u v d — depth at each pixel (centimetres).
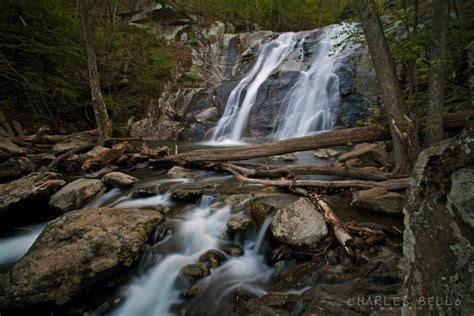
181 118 1611
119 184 649
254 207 465
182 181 681
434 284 156
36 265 338
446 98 735
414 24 511
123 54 1838
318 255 359
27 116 1252
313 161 852
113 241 380
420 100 644
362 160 753
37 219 571
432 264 161
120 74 1733
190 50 2133
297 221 388
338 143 649
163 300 363
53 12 1277
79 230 386
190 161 783
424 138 543
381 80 534
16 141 998
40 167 839
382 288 288
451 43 575
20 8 1164
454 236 151
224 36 2261
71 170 837
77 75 1435
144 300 366
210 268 384
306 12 2688
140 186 654
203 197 565
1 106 1185
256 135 1345
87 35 1018
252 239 440
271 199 507
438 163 181
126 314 347
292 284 335
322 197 505
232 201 517
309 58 1645
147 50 1984
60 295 327
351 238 354
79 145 1061
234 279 371
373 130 621
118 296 365
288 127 1320
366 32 541
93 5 1709
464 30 589
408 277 183
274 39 2045
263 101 1426
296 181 561
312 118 1256
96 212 429
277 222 398
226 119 1485
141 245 402
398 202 441
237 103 1533
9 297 313
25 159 793
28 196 546
